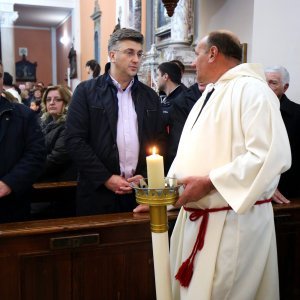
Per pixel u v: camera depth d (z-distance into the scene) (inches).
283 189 96.7
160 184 51.4
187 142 62.1
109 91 83.7
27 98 314.8
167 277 53.6
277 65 101.9
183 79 194.1
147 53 247.4
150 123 86.7
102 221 70.4
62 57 654.5
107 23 396.2
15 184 75.3
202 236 59.5
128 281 72.6
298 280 82.6
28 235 66.3
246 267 59.3
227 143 57.6
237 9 166.1
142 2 289.6
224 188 54.4
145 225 72.4
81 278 69.8
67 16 599.8
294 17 102.0
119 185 78.4
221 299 59.1
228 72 60.8
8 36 548.4
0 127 77.4
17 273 66.6
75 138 81.0
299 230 81.3
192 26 202.7
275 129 53.9
